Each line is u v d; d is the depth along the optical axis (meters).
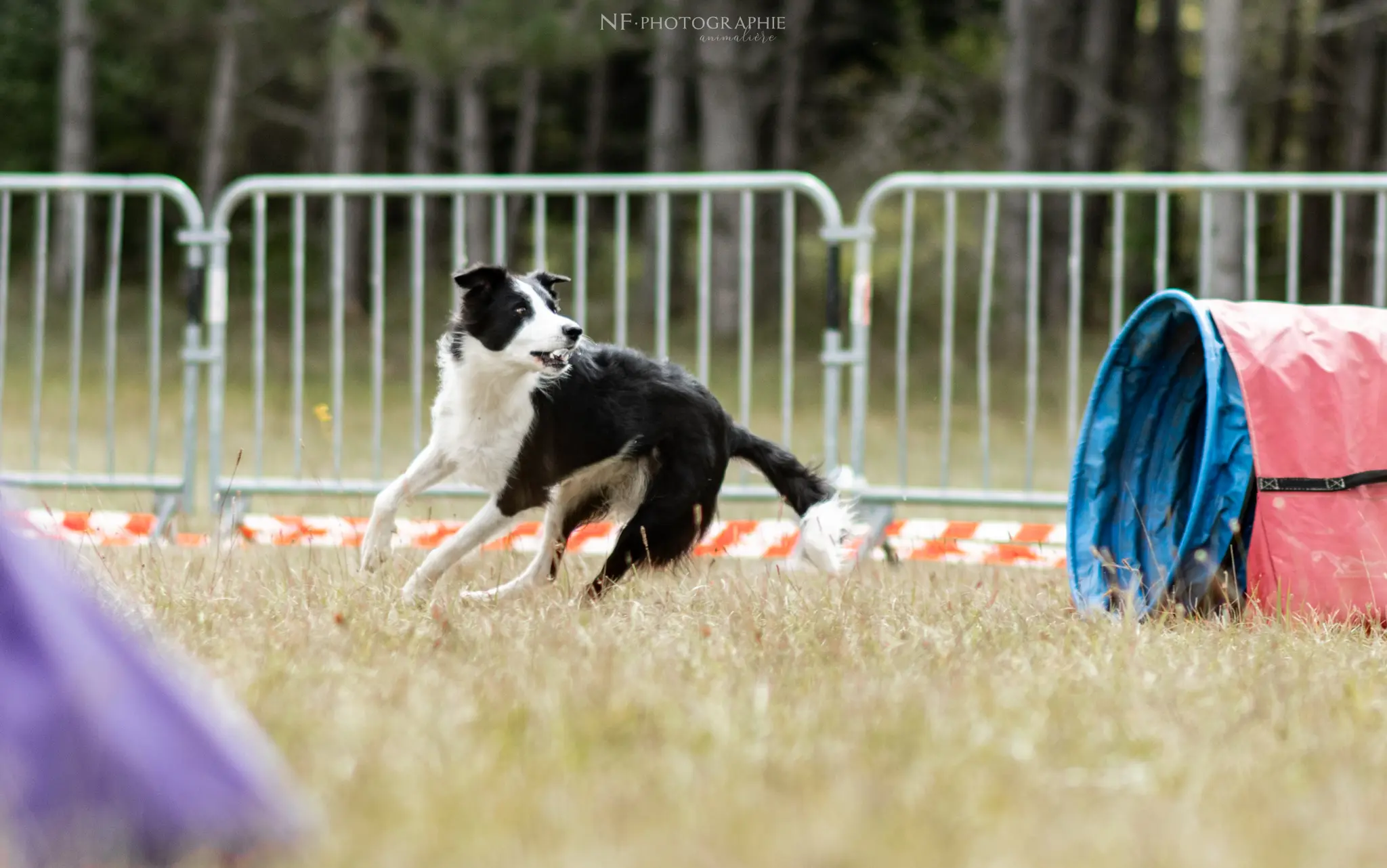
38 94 48.59
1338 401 8.26
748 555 11.53
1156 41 40.53
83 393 27.88
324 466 19.33
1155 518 9.20
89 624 3.95
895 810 4.32
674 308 39.69
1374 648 7.46
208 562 9.89
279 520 11.67
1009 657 6.79
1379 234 11.30
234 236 46.97
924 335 36.31
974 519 15.85
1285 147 45.09
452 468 9.30
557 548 9.50
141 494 15.66
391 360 31.92
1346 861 4.13
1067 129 40.84
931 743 5.14
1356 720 5.87
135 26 42.25
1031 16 33.12
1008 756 5.02
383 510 9.20
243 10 37.34
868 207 11.65
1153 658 6.89
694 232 44.28
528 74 40.91
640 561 9.01
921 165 41.19
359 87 38.00
